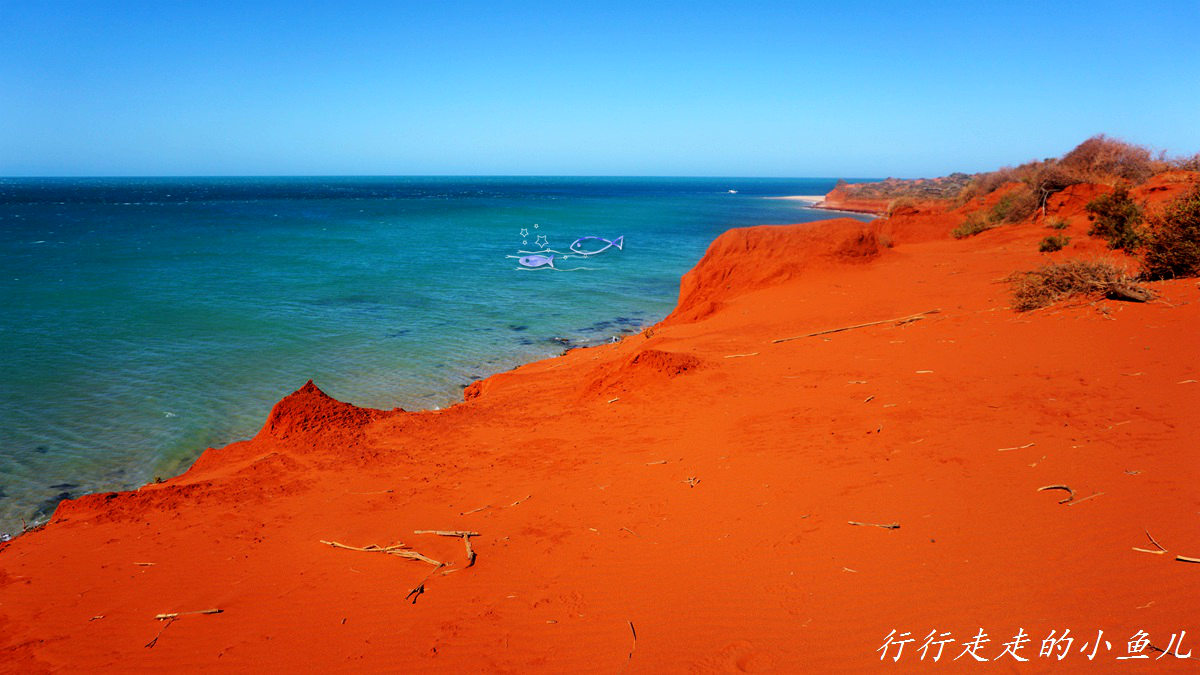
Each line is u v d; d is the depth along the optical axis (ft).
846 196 402.93
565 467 24.38
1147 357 25.50
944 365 29.86
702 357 39.32
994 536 14.60
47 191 581.53
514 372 48.21
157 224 210.79
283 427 31.17
